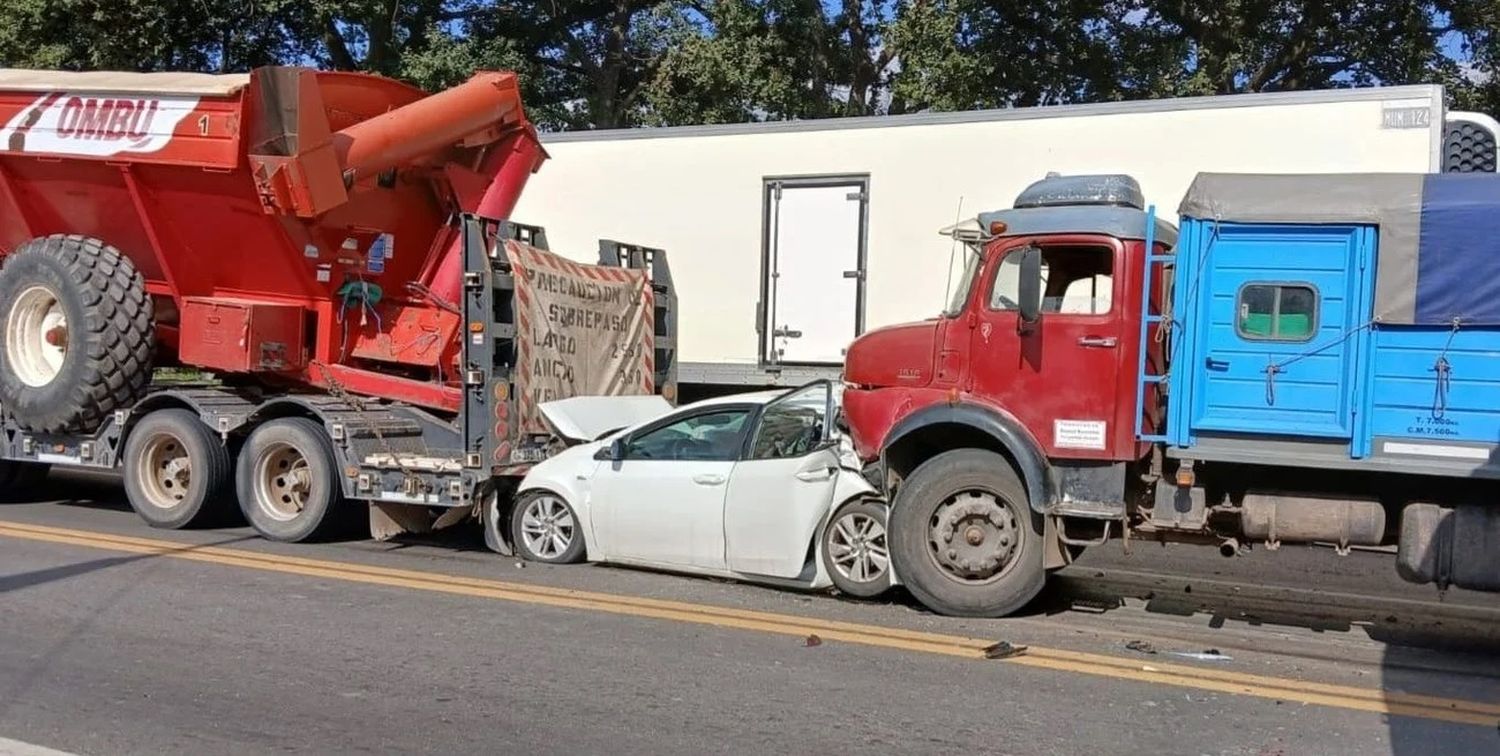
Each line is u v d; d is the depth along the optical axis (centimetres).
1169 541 769
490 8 2834
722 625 715
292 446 984
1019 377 759
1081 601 826
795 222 1230
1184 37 2452
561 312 1034
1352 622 777
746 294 1254
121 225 1072
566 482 896
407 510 1002
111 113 1012
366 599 766
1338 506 716
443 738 511
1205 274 712
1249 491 739
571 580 843
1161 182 1069
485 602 763
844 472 809
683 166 1284
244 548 941
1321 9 2364
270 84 968
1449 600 854
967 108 2347
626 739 513
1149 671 632
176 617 707
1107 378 739
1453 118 1020
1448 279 661
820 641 682
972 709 561
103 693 564
